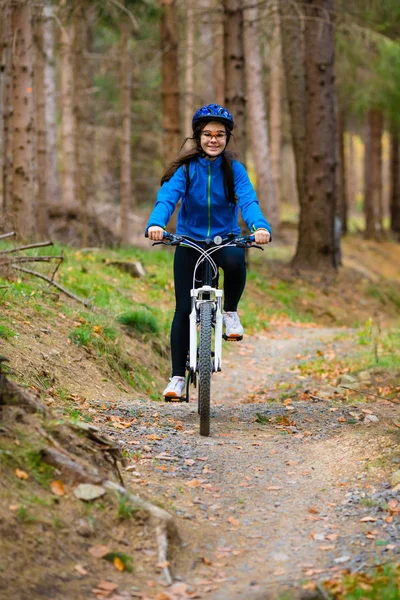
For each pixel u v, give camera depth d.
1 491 4.39
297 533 4.94
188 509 5.18
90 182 30.94
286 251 26.91
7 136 17.36
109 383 8.94
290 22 23.59
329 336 15.95
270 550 4.71
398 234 44.06
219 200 7.00
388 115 34.25
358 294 23.56
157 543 4.46
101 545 4.38
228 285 7.16
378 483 5.63
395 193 45.31
